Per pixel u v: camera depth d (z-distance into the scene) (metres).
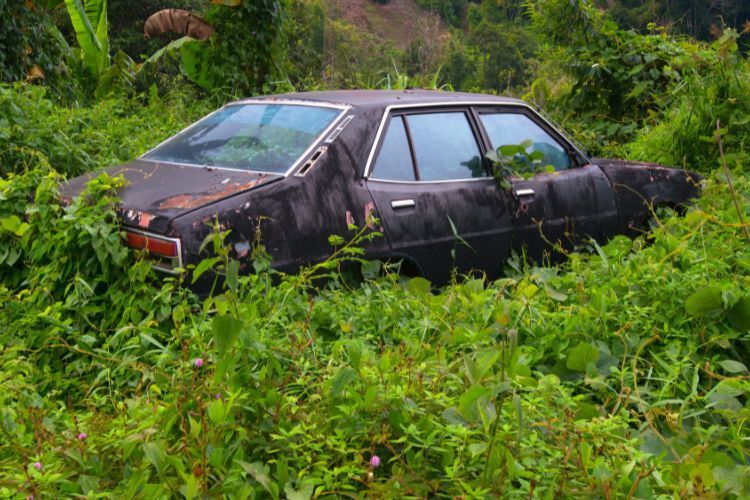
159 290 4.25
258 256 4.32
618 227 6.38
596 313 4.15
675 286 4.29
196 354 3.38
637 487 2.62
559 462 2.74
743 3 37.56
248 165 4.92
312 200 4.69
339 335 3.92
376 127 5.18
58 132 7.68
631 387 3.74
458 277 5.42
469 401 2.66
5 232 4.84
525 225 5.76
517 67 64.62
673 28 11.71
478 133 5.75
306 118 5.23
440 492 2.70
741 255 4.92
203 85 12.47
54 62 12.46
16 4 11.32
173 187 4.67
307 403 3.03
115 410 3.34
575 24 11.15
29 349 4.09
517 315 4.19
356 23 115.25
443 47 63.78
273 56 12.45
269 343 3.31
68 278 4.46
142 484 2.56
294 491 2.54
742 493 2.64
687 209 6.55
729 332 4.09
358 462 2.62
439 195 5.30
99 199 4.52
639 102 10.99
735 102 8.80
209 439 2.69
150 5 32.94
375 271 4.73
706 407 3.41
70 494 2.55
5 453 2.86
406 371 3.16
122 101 10.87
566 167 6.29
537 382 3.22
